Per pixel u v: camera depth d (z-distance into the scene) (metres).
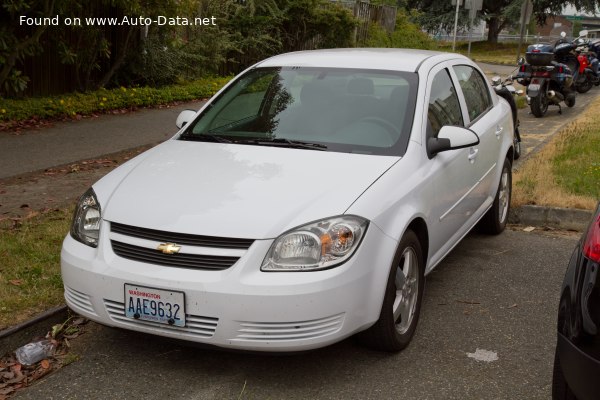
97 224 3.93
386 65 5.13
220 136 4.81
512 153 6.70
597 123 11.81
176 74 14.77
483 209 5.94
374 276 3.73
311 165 4.19
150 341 4.29
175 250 3.57
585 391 2.67
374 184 3.97
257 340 3.48
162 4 12.77
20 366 3.96
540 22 50.56
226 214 3.64
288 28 18.50
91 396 3.67
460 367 4.00
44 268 4.93
